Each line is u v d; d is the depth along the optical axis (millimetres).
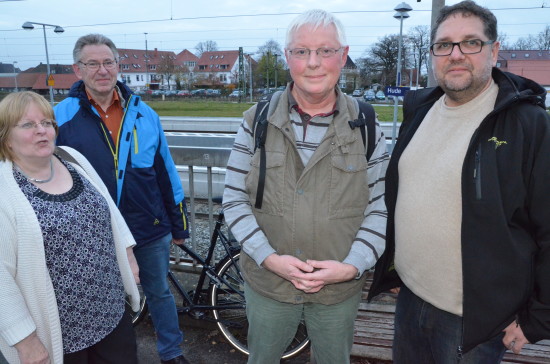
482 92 1699
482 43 1635
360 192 1847
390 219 1961
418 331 1958
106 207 1995
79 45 2398
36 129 1743
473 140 1595
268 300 1949
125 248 2146
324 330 1987
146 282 2730
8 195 1712
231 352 3104
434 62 1751
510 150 1530
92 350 2002
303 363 2994
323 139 1795
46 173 1850
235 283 3139
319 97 1780
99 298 1907
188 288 3453
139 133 2521
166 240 2725
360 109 1887
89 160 2412
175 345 2844
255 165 1854
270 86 67000
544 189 1478
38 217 1733
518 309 1584
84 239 1844
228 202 1932
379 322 2988
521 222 1575
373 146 1875
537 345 2627
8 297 1676
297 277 1738
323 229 1806
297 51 1726
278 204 1822
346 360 2074
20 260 1712
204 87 73688
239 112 35250
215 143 8469
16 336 1679
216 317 3100
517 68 45156
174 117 29422
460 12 1665
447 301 1765
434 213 1732
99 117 2453
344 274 1766
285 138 1827
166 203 2795
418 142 1858
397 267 1981
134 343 2137
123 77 84125
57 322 1782
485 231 1571
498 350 1771
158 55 90750
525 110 1535
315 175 1811
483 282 1586
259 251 1815
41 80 61781
